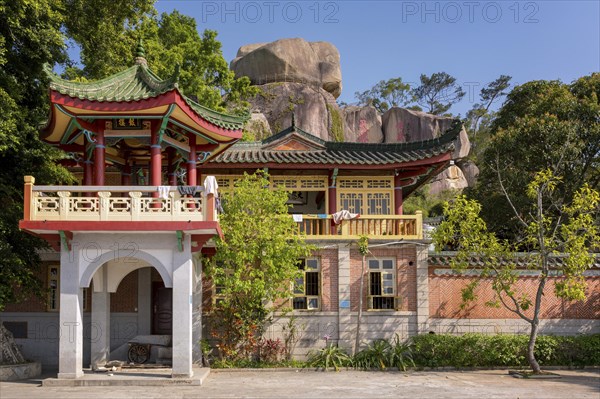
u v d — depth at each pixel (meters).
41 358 18.97
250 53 50.91
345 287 18.53
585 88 29.06
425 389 13.65
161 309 19.55
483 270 17.27
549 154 25.31
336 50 53.56
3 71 15.88
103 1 20.03
